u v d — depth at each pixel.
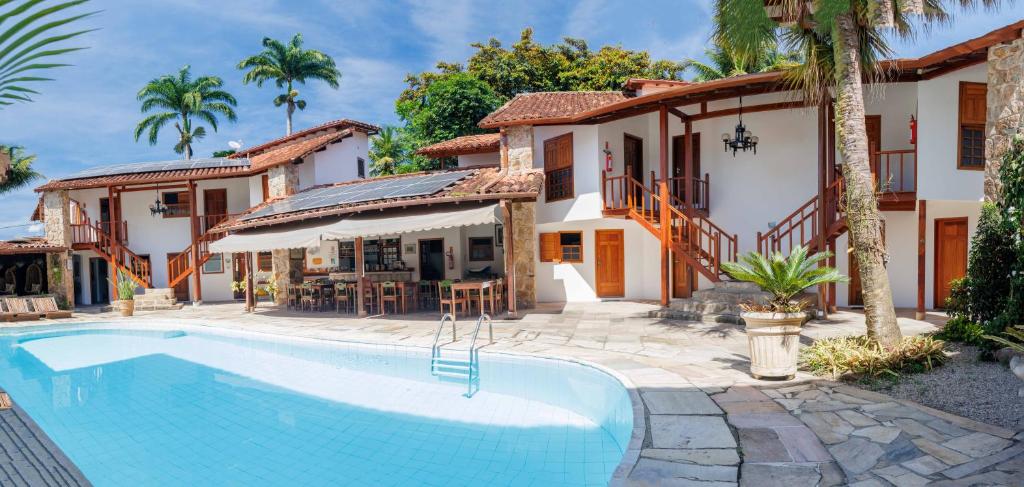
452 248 21.09
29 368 12.59
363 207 15.72
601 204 16.36
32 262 25.22
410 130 37.50
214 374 11.47
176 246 25.53
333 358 12.59
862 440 5.59
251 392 9.91
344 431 7.68
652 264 18.58
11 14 1.75
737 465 5.16
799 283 8.11
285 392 9.80
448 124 30.92
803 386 7.63
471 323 14.64
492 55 36.94
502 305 16.89
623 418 7.75
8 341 16.39
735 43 10.50
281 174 22.22
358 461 6.63
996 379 7.18
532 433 7.34
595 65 34.59
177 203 25.58
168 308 22.41
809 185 15.17
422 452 6.82
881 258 8.78
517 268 17.56
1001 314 8.52
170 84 41.03
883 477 4.84
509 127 17.62
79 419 8.58
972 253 9.70
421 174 20.06
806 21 9.85
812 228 13.88
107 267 26.75
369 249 22.31
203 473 6.46
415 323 15.26
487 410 8.34
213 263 25.52
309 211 17.31
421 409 8.49
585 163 16.70
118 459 6.93
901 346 8.27
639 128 17.81
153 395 9.90
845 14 9.02
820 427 6.02
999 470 4.80
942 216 14.67
